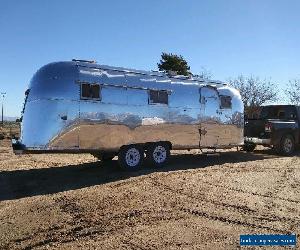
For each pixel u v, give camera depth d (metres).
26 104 10.22
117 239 5.90
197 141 13.12
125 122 11.27
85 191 8.94
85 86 10.55
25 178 10.66
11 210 7.49
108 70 11.15
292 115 16.67
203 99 13.27
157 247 5.58
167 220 6.79
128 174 11.03
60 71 10.30
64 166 12.67
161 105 12.12
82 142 10.48
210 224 6.59
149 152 12.03
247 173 11.18
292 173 11.25
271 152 16.80
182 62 35.97
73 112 10.32
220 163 13.32
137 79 11.66
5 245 5.71
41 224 6.61
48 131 9.99
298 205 7.75
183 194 8.58
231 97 14.21
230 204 7.77
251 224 6.59
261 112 17.91
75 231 6.27
